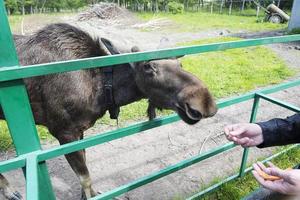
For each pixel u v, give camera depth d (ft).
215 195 10.43
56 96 9.10
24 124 4.84
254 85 22.48
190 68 25.89
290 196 4.19
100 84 9.25
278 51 35.78
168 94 8.11
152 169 12.48
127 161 12.96
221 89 21.07
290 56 33.35
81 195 10.86
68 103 9.10
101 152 13.52
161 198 10.80
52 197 5.53
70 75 8.84
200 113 7.30
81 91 8.98
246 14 105.50
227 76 24.06
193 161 8.10
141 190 11.14
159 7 98.99
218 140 14.96
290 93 21.80
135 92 9.36
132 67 8.69
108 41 8.74
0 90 4.42
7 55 4.32
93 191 10.15
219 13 111.75
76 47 9.30
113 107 9.70
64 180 11.64
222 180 11.12
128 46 9.07
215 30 57.21
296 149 12.85
